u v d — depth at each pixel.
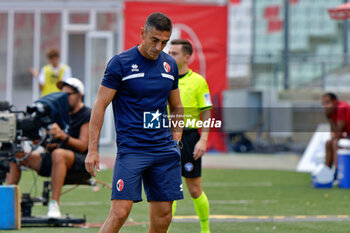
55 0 63.12
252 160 63.66
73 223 24.84
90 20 63.03
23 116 24.27
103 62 63.25
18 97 63.91
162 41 15.66
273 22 87.12
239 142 74.06
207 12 60.41
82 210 29.44
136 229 24.06
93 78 63.28
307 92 77.94
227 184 42.75
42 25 63.44
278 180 45.88
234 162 60.91
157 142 16.28
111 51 62.97
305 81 79.31
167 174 16.47
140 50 16.23
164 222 16.72
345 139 42.88
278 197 35.47
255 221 26.34
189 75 22.39
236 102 74.38
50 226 24.77
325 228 24.53
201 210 22.50
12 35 63.59
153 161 16.23
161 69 16.38
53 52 52.38
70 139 25.42
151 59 16.25
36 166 26.11
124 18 58.84
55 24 63.41
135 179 15.97
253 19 87.25
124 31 58.91
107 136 61.84
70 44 63.59
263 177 47.91
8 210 23.39
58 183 24.94
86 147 26.03
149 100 16.20
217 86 61.25
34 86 63.91
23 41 63.66
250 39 87.19
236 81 77.50
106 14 63.03
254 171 52.62
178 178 16.70
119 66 16.02
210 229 24.17
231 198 34.84
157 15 15.66
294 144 75.38
